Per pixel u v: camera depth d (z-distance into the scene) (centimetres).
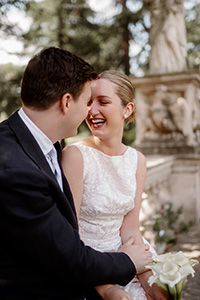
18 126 115
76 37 1085
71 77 115
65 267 104
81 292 120
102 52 1077
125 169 165
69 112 119
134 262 132
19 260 105
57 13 1077
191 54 1095
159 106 520
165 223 409
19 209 98
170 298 127
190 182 505
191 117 515
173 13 541
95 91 155
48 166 114
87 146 158
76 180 151
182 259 126
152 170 388
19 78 1115
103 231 160
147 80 522
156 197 445
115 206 159
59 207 113
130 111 164
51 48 119
